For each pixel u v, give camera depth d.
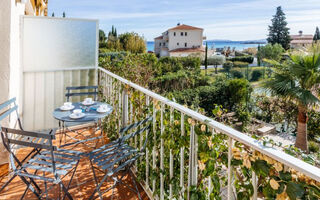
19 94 3.47
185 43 42.75
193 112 1.54
